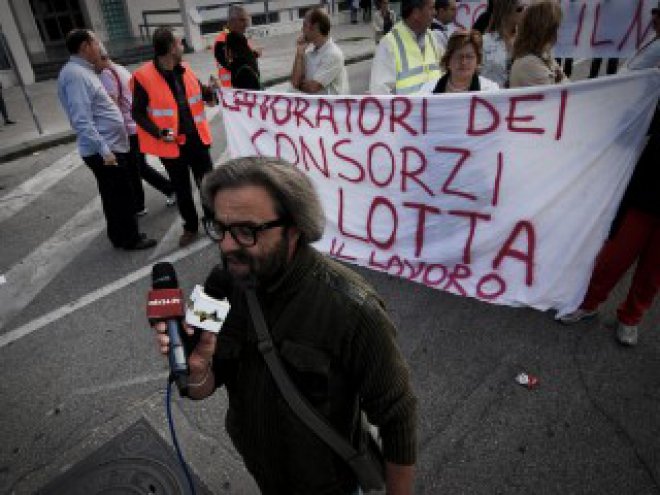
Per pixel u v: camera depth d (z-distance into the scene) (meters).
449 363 2.81
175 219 4.98
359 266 3.79
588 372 2.67
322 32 4.25
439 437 2.38
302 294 1.06
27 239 4.83
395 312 3.27
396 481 1.21
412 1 3.63
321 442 1.15
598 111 2.53
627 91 2.42
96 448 2.47
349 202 3.58
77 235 4.82
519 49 3.17
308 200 0.99
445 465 2.24
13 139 8.07
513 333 2.99
